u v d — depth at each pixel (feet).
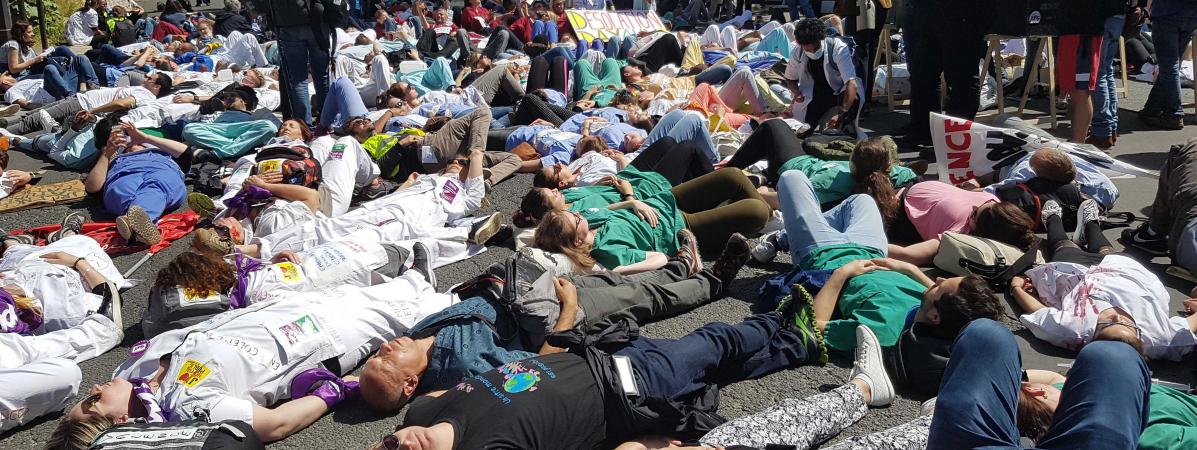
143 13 63.77
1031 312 14.82
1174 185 16.62
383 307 14.47
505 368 11.28
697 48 40.91
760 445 11.00
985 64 29.84
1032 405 10.48
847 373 13.61
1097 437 8.46
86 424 10.77
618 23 52.60
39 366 12.82
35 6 62.34
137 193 22.16
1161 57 26.21
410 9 67.67
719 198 19.75
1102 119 24.44
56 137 29.25
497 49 46.85
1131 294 13.71
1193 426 10.06
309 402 12.64
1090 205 17.13
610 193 19.71
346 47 48.62
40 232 20.44
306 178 21.13
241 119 27.48
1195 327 13.65
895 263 14.55
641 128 27.86
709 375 13.01
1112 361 8.87
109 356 15.20
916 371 12.80
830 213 17.57
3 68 44.04
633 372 11.93
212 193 24.38
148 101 34.19
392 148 25.31
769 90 29.84
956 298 12.54
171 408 11.92
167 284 14.32
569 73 35.99
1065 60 23.58
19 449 12.24
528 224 18.98
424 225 20.03
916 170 22.47
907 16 25.54
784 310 14.44
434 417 10.73
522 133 26.55
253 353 12.78
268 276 15.17
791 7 54.44
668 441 11.53
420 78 38.32
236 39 47.29
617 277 15.65
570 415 10.95
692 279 16.14
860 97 26.53
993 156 20.77
